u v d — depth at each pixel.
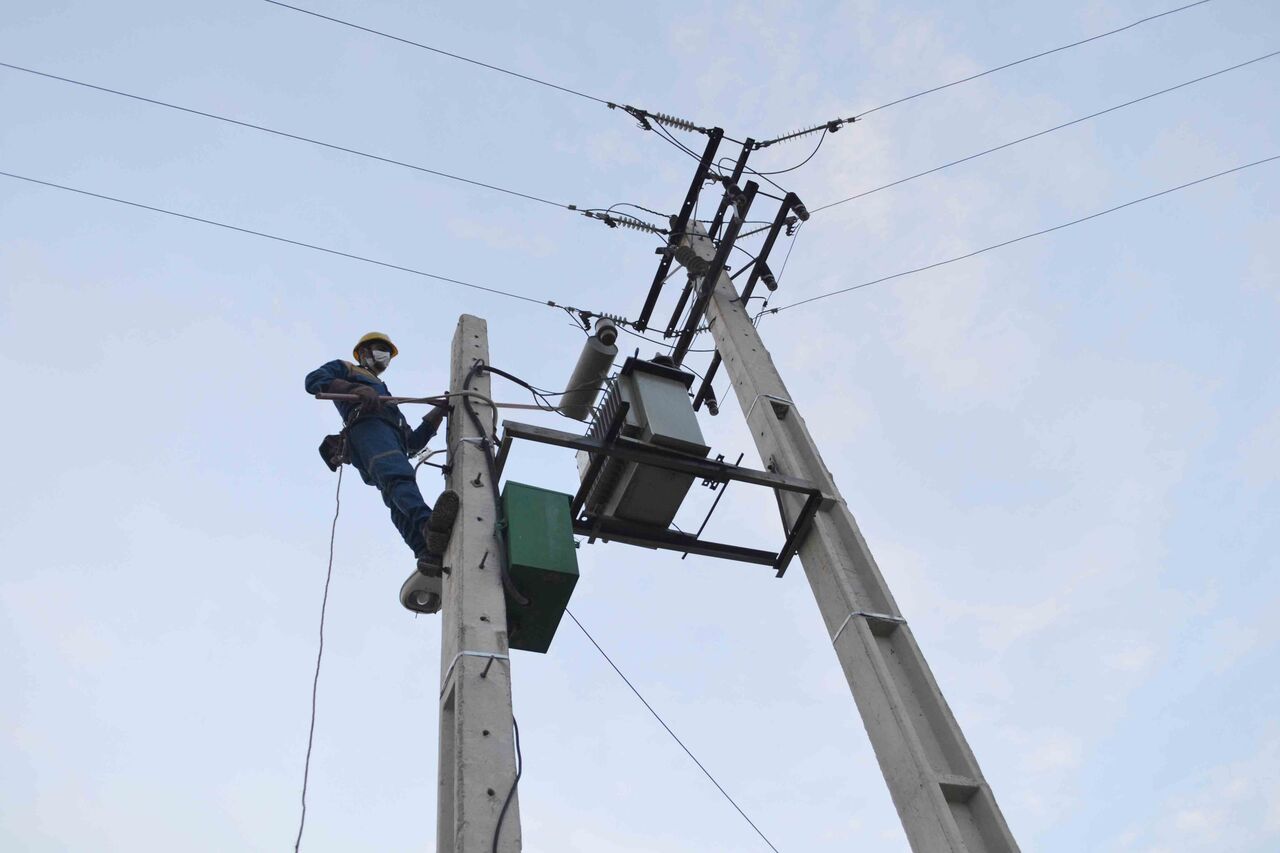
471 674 5.11
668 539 7.41
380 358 8.58
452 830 4.91
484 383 7.20
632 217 10.95
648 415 7.27
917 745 5.82
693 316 10.50
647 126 10.99
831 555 7.00
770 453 8.08
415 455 7.44
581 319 10.10
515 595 5.65
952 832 5.39
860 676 6.38
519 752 4.86
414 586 6.53
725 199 10.73
